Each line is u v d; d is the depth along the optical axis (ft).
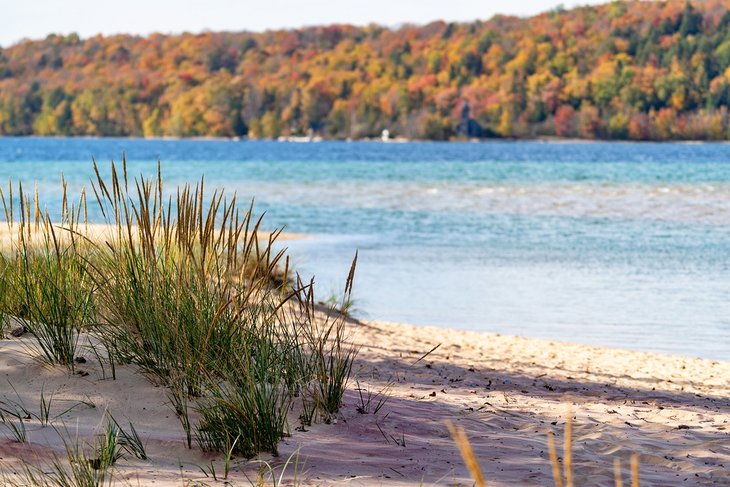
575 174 242.78
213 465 16.08
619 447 20.18
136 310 20.72
